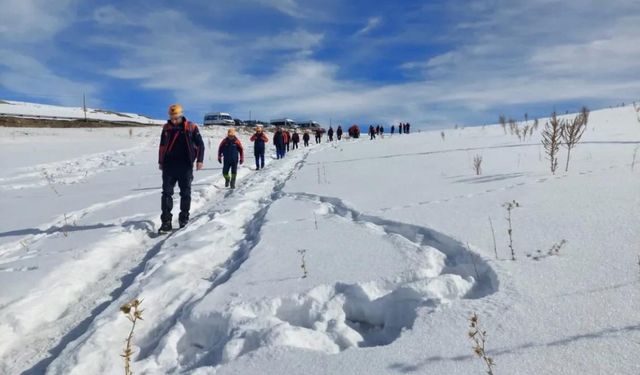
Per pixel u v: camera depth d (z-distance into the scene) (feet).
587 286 8.92
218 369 7.59
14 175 44.91
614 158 24.71
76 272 13.41
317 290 10.25
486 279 10.46
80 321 10.71
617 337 7.11
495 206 16.26
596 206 14.48
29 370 8.80
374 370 7.06
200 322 9.57
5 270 13.51
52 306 11.41
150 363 8.51
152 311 10.52
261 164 46.32
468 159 33.09
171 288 11.59
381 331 9.18
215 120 160.04
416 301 9.30
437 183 23.18
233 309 9.55
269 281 11.03
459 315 8.37
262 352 7.84
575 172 21.43
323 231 15.40
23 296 11.39
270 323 8.82
